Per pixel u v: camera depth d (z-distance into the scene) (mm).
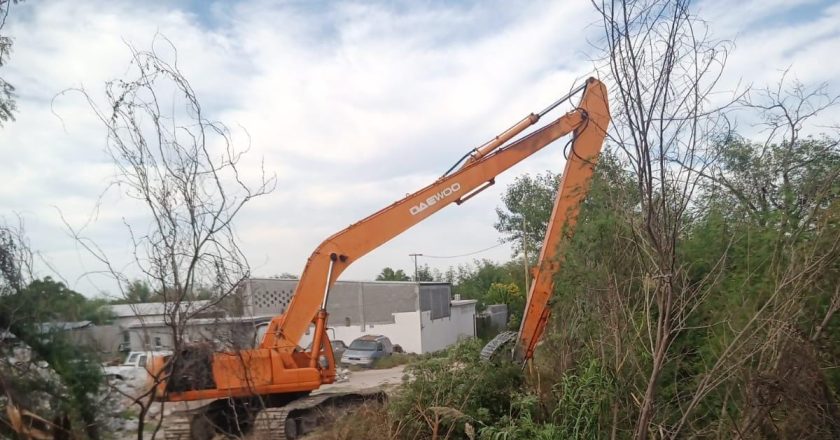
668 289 4512
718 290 5445
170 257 3852
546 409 7594
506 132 10625
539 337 9570
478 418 7695
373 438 7848
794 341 4617
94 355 4523
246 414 5535
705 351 5574
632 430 5801
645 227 4477
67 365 4426
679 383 5852
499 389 8188
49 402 4438
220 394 5434
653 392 4785
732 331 5074
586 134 9992
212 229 3982
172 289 3867
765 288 5047
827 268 4609
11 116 5711
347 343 33406
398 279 64438
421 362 8430
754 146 6074
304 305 10172
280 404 10055
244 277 4129
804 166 5703
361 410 8789
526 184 28594
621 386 6051
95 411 4473
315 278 10227
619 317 6219
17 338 4453
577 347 7746
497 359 8875
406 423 7848
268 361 9555
